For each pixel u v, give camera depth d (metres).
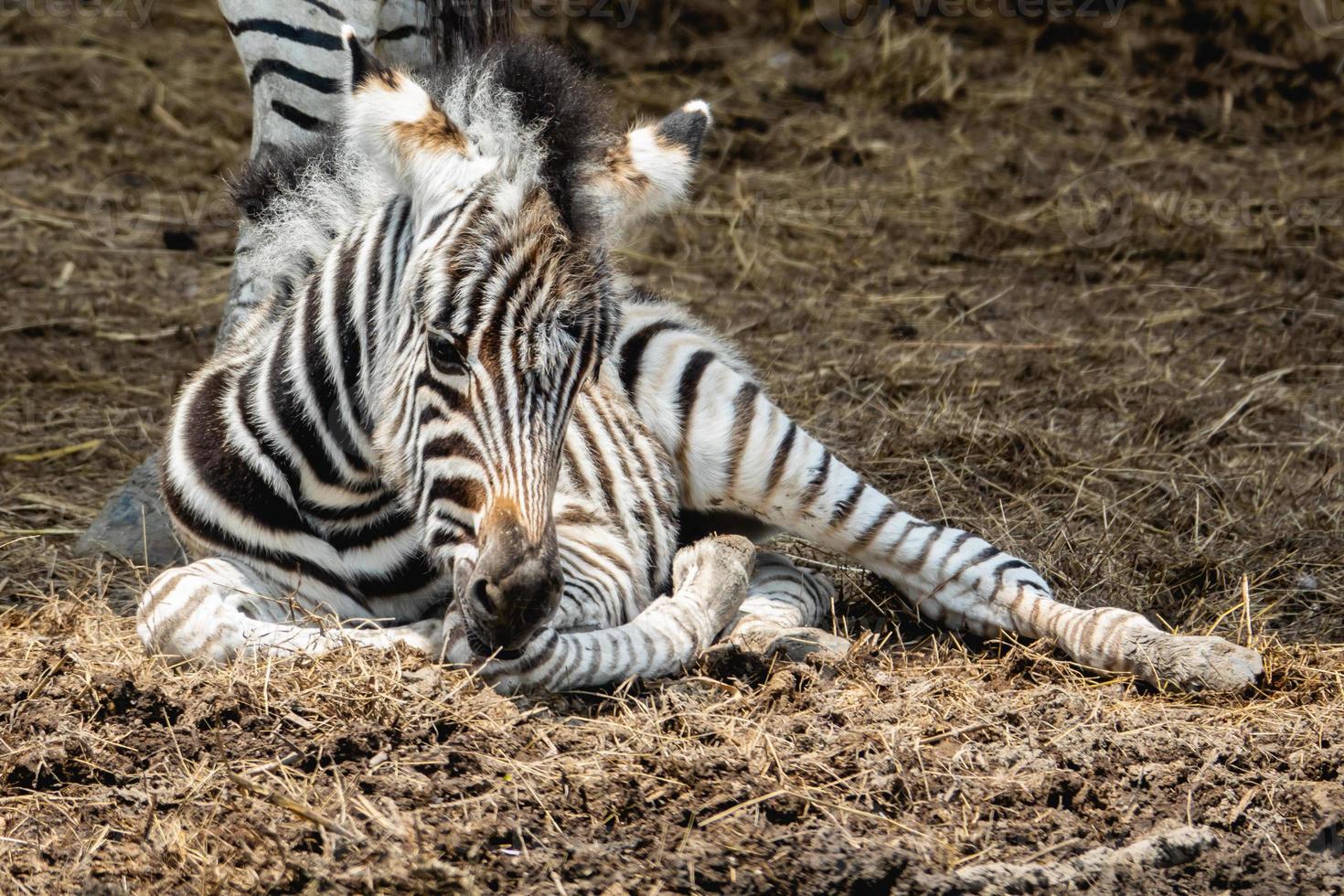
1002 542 9.72
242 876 5.67
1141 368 13.05
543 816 6.04
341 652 7.03
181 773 6.29
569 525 7.67
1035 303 14.75
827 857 5.78
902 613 8.71
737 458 8.26
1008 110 19.89
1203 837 6.13
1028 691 7.48
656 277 15.10
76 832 5.96
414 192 6.41
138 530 9.47
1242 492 10.70
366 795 6.11
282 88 9.10
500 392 6.09
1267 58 20.92
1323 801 6.53
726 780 6.27
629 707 7.05
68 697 6.77
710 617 7.56
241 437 7.37
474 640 6.30
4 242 15.48
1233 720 7.20
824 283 15.10
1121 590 9.13
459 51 9.56
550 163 6.21
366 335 6.92
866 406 12.09
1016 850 6.04
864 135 19.08
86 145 17.98
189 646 7.04
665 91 19.84
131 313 14.08
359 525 7.50
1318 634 8.72
